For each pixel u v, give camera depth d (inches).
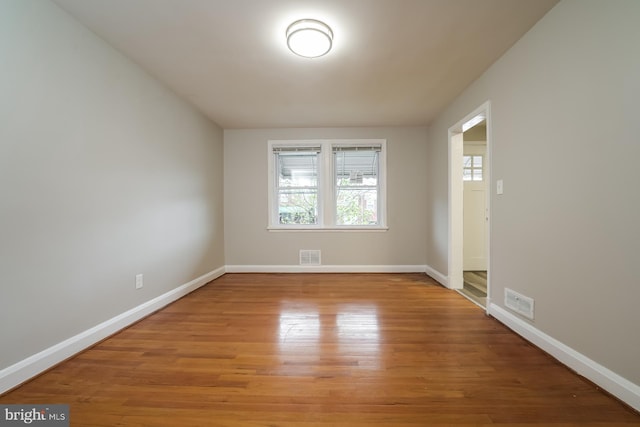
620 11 51.3
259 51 84.6
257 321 91.8
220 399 53.0
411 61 90.4
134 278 91.2
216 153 154.9
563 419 47.6
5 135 55.2
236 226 165.9
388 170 162.4
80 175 71.6
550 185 68.2
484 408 50.3
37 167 61.1
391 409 50.3
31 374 59.2
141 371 62.4
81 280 71.9
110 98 81.3
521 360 66.5
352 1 64.1
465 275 156.3
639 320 48.6
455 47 82.7
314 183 167.9
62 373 61.4
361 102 124.8
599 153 55.6
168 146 110.0
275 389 56.0
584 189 59.0
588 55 57.8
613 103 52.7
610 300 53.5
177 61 90.2
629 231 50.1
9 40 55.6
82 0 63.2
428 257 159.2
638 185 48.6
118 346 74.4
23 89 58.2
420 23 71.9
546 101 69.3
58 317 65.9
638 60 48.5
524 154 77.4
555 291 66.9
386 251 163.3
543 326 70.9
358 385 57.2
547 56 68.8
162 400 52.7
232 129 165.0
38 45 61.1
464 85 108.1
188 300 114.3
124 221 86.8
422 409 50.2
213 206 150.8
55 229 65.2
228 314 98.3
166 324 89.5
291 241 165.2
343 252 164.1
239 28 73.7
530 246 75.4
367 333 82.1
